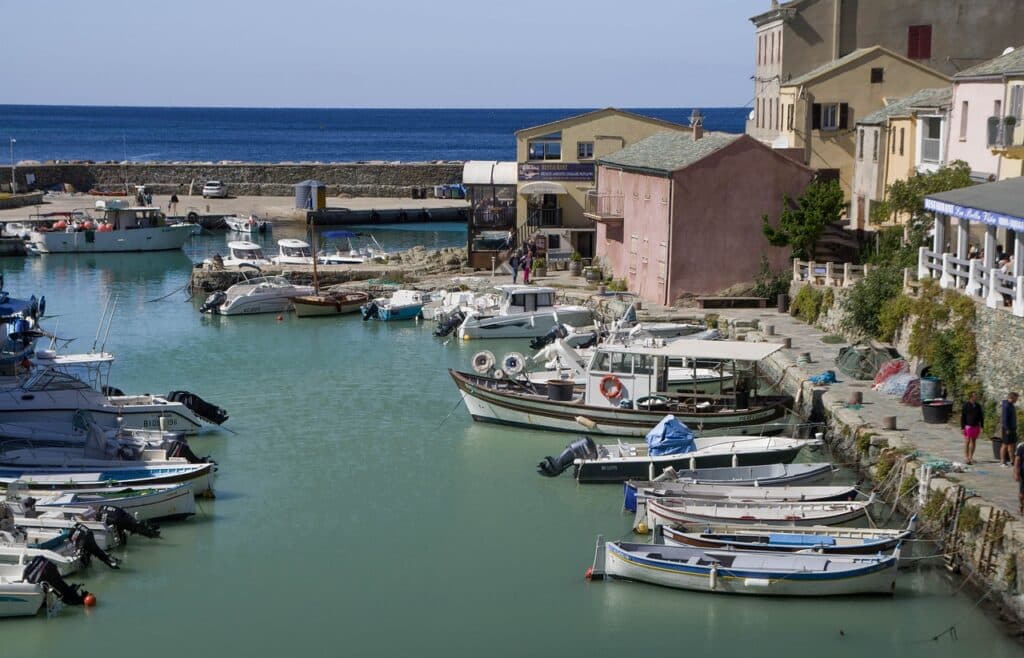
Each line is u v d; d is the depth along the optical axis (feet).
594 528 105.50
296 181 436.35
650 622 86.22
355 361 177.06
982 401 114.21
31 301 148.36
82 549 95.66
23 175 414.62
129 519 101.50
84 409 127.95
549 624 86.28
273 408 148.56
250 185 431.02
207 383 162.30
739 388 130.93
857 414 119.44
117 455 116.37
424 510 110.42
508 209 253.03
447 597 91.15
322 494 115.24
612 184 227.40
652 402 130.82
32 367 140.15
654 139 228.63
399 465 124.36
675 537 94.63
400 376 166.81
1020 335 107.55
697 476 109.91
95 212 335.88
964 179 155.02
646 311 187.52
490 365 154.30
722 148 189.57
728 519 97.35
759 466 111.14
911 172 182.09
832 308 166.50
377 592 92.32
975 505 88.38
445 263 255.50
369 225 369.50
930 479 96.17
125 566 97.81
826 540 92.38
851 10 246.27
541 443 132.26
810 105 223.30
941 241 134.41
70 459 114.32
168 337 196.75
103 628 86.38
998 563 84.38
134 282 256.11
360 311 221.05
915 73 223.51
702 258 192.44
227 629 86.17
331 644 83.71
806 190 188.24
